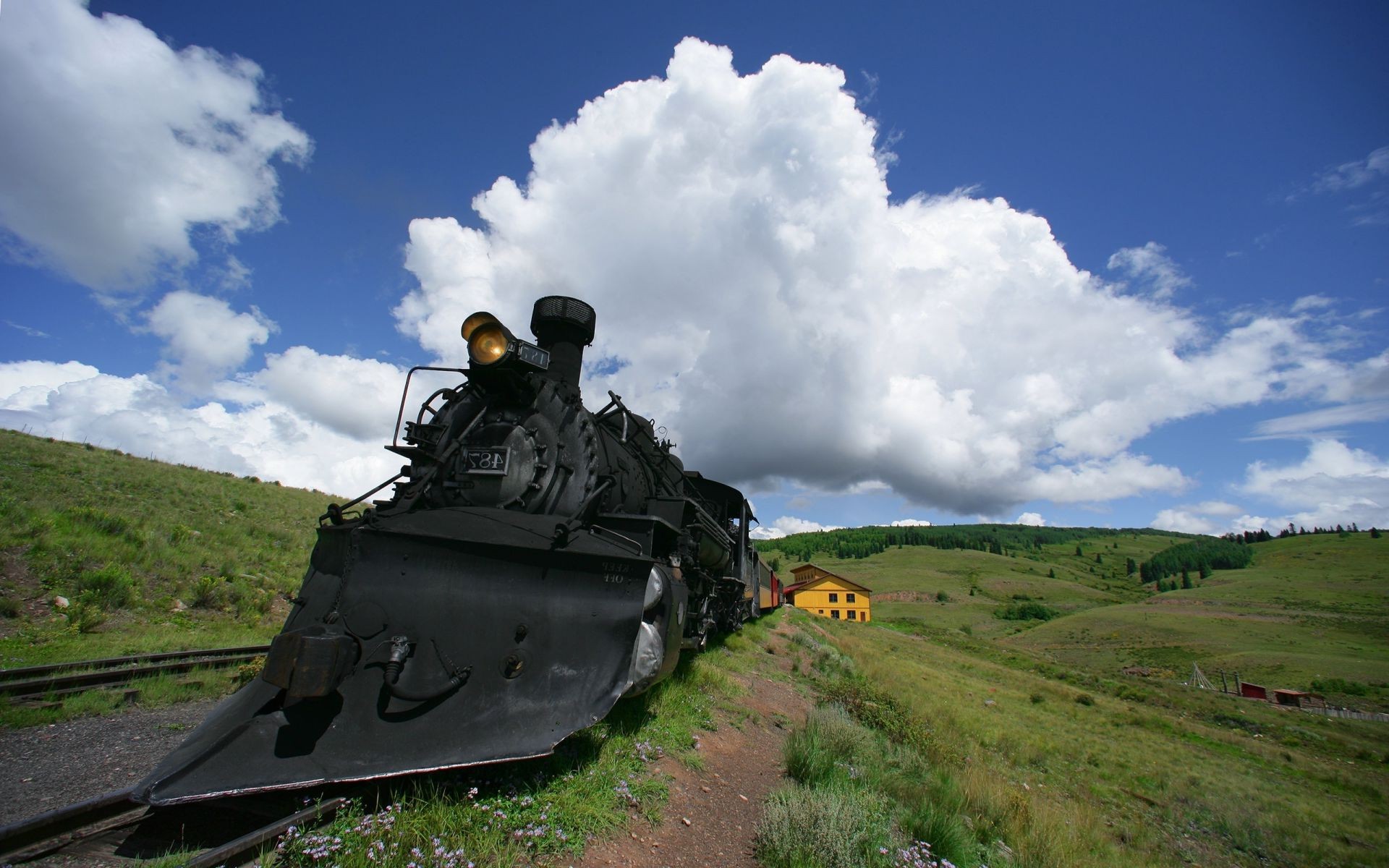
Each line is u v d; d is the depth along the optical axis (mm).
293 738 3730
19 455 18188
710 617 10258
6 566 11055
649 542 5992
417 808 3621
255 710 3889
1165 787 16594
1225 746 25953
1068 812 11430
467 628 4422
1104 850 9172
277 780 3475
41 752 4785
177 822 3547
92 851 3189
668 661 5547
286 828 3248
